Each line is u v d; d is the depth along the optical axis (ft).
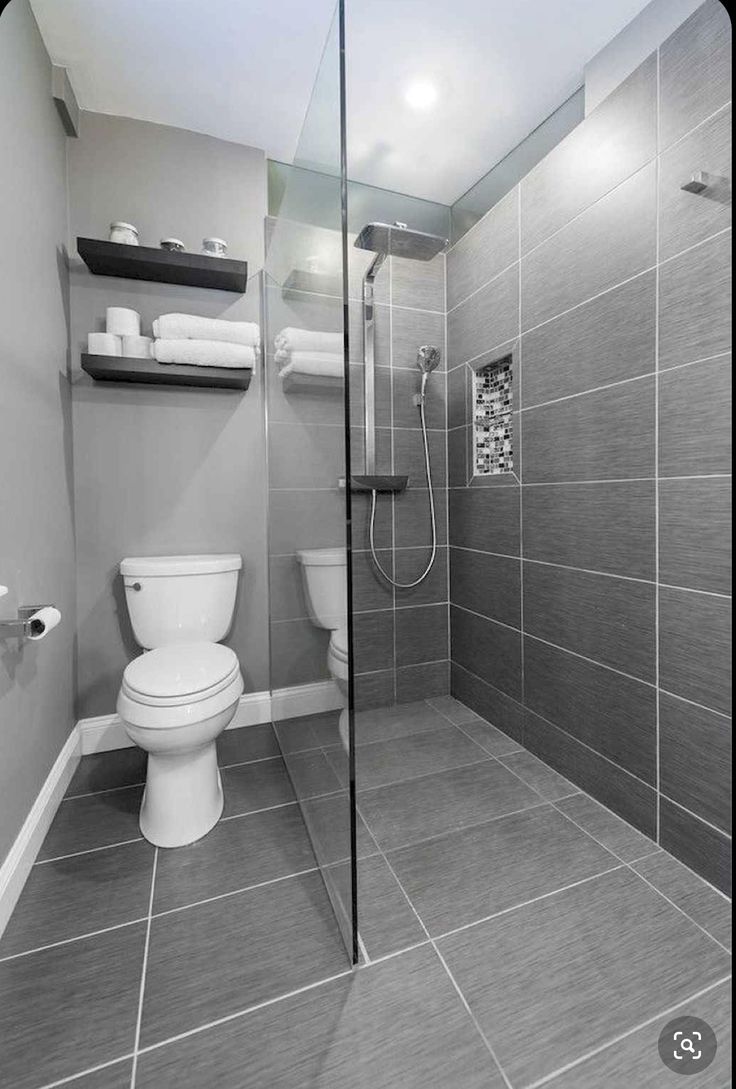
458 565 8.34
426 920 4.13
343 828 3.81
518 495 6.83
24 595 4.71
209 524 7.22
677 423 4.60
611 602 5.41
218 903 4.31
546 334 6.20
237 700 5.19
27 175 4.97
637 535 5.07
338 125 3.19
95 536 6.73
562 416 6.00
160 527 7.00
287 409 5.51
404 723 7.74
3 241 4.34
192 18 5.21
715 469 4.29
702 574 4.43
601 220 5.35
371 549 8.07
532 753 6.79
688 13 4.46
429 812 5.58
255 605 7.52
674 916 4.14
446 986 3.57
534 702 6.72
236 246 7.16
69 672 6.29
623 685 5.31
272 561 6.96
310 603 4.73
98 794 5.85
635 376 5.01
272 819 5.42
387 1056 3.14
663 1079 2.99
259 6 5.08
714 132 4.17
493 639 7.52
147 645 6.40
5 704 4.22
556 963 3.74
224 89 6.19
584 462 5.70
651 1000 3.46
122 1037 3.24
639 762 5.15
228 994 3.52
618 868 4.69
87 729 6.76
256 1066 3.09
